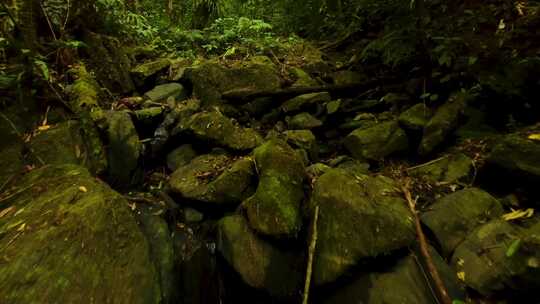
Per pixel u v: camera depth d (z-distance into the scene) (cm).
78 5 400
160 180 319
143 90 434
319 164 304
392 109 376
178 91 416
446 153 304
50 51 359
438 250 217
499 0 356
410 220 223
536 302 173
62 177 219
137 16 507
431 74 364
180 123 353
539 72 282
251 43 534
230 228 245
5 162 236
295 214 236
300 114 384
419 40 375
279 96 402
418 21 375
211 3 646
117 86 403
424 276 192
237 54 510
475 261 196
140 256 181
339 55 538
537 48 300
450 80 351
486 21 347
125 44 497
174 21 670
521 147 232
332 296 204
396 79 405
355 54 487
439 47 331
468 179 270
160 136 348
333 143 368
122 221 192
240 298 229
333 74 455
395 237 205
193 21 670
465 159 281
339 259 204
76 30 406
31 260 153
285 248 231
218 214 277
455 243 215
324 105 390
